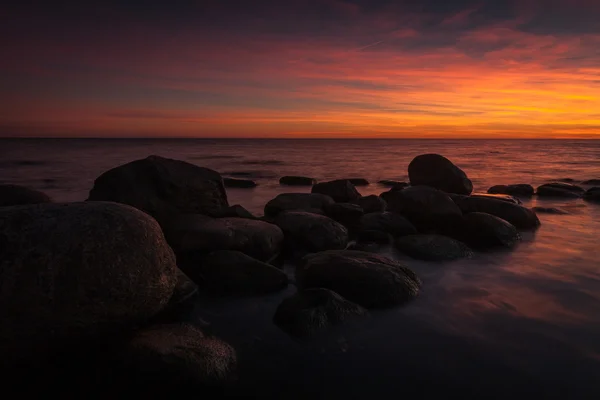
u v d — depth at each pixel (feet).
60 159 97.71
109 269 11.35
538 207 35.01
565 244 24.16
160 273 12.69
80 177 59.82
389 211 29.45
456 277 18.28
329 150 197.26
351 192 35.81
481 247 23.45
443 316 14.24
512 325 13.53
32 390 9.96
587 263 20.40
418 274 18.58
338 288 15.40
